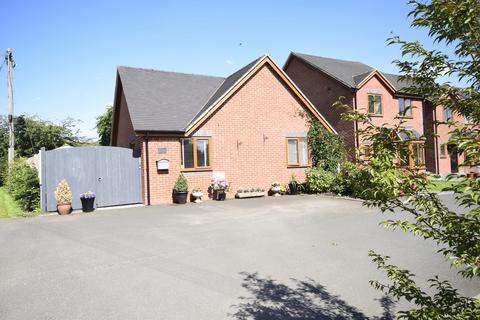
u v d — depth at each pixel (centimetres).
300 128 1902
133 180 1545
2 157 2856
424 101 339
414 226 298
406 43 311
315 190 1822
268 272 613
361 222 1051
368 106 2297
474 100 283
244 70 1942
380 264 388
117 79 1964
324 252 737
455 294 316
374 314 452
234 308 469
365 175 308
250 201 1556
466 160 250
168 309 466
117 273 610
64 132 3631
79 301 495
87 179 1440
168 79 1986
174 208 1381
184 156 1602
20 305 484
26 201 1320
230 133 1708
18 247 797
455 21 274
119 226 1029
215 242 823
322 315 449
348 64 2834
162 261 677
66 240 860
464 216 270
